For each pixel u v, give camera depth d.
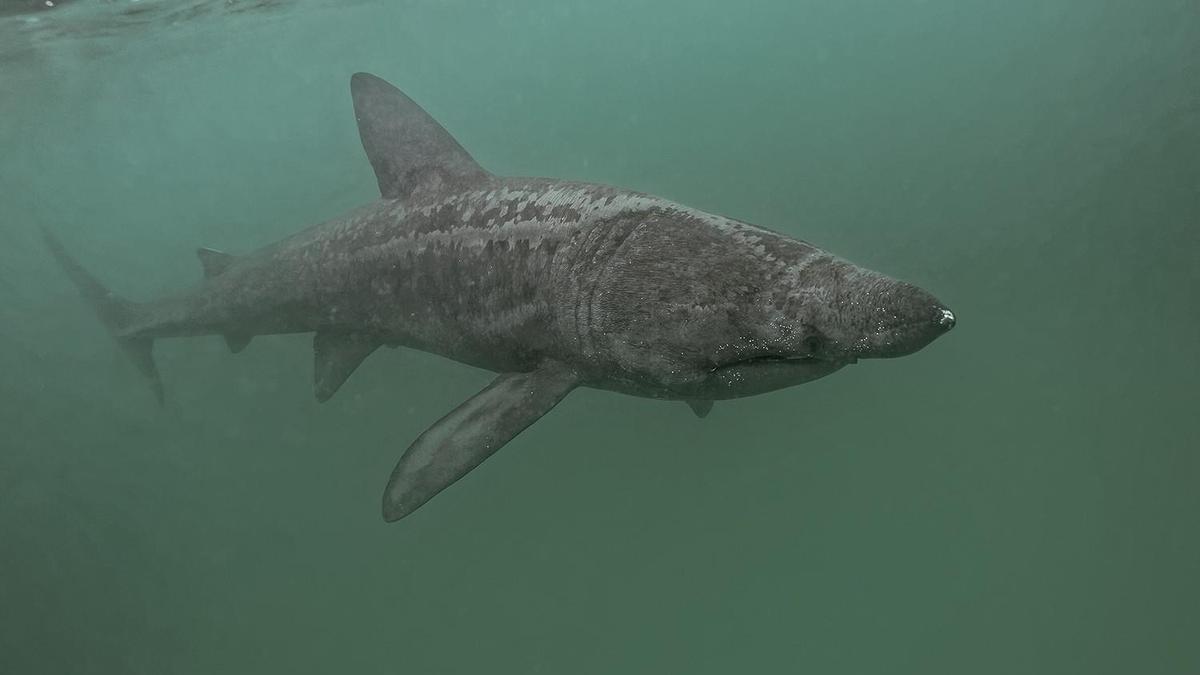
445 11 33.94
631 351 4.61
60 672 18.66
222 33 24.61
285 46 31.06
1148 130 19.38
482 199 5.49
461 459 4.77
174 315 8.60
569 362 5.08
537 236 5.07
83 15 17.72
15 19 16.77
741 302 4.14
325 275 6.46
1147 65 21.39
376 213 6.14
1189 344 21.39
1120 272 20.98
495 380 5.32
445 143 5.91
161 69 27.80
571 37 56.66
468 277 5.43
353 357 6.83
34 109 28.05
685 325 4.35
